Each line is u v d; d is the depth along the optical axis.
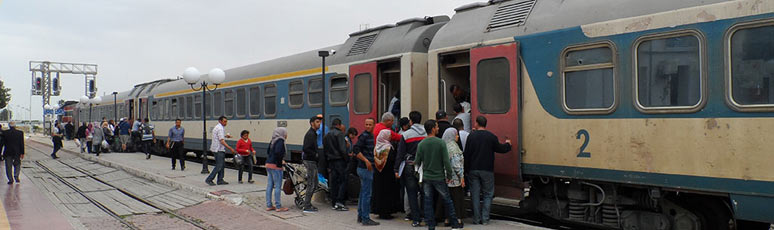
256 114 14.60
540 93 6.91
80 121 38.06
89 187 12.66
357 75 10.35
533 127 6.98
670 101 5.78
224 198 9.80
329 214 8.37
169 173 13.95
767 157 5.08
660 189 5.93
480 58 7.55
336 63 11.07
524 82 7.08
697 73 5.58
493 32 7.51
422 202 7.68
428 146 6.77
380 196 7.84
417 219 7.25
